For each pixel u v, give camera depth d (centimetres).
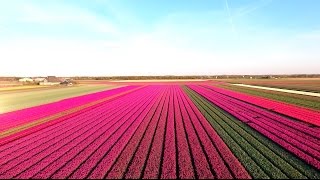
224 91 5494
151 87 7506
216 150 1323
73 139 1589
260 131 1709
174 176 1009
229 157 1210
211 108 2905
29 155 1292
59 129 1877
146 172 1049
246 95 4438
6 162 1198
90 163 1164
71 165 1143
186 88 6888
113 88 7062
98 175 1026
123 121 2166
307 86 6844
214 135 1625
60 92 5597
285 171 1034
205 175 1015
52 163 1174
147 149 1362
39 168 1114
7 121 2192
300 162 1137
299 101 3416
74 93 5306
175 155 1257
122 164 1144
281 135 1597
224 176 1000
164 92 5472
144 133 1723
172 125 1959
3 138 1623
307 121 2016
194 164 1136
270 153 1261
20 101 3772
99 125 2012
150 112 2645
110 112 2695
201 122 2059
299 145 1384
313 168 1068
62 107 3111
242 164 1120
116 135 1677
